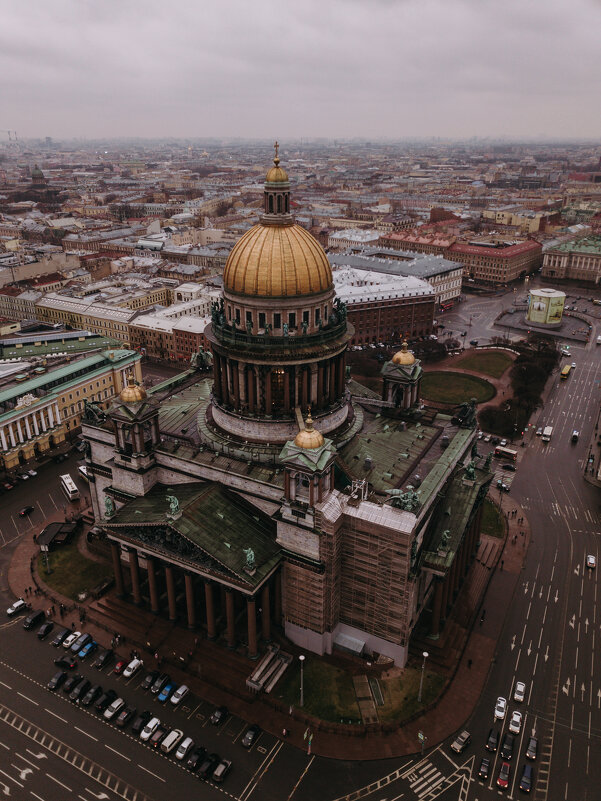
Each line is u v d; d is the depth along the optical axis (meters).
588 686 98.88
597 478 160.88
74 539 133.88
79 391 184.88
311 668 100.56
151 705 94.75
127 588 117.88
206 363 149.25
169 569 103.88
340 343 107.69
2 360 195.75
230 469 104.94
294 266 101.25
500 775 84.25
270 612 107.81
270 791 82.62
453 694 97.12
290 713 92.75
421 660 102.25
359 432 117.31
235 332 104.44
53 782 83.69
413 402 128.25
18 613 113.00
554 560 129.12
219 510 102.38
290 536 98.25
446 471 106.94
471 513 107.06
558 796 82.50
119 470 114.62
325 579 97.31
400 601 96.06
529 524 141.62
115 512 111.62
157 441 113.69
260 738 89.81
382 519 92.38
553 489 157.50
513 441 184.50
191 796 81.88
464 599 116.12
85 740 89.44
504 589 120.12
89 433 124.69
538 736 90.44
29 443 168.75
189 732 90.44
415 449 114.19
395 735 90.56
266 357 102.56
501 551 131.50
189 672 99.88
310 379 107.44
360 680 98.38
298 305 102.56
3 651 104.56
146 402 109.00
